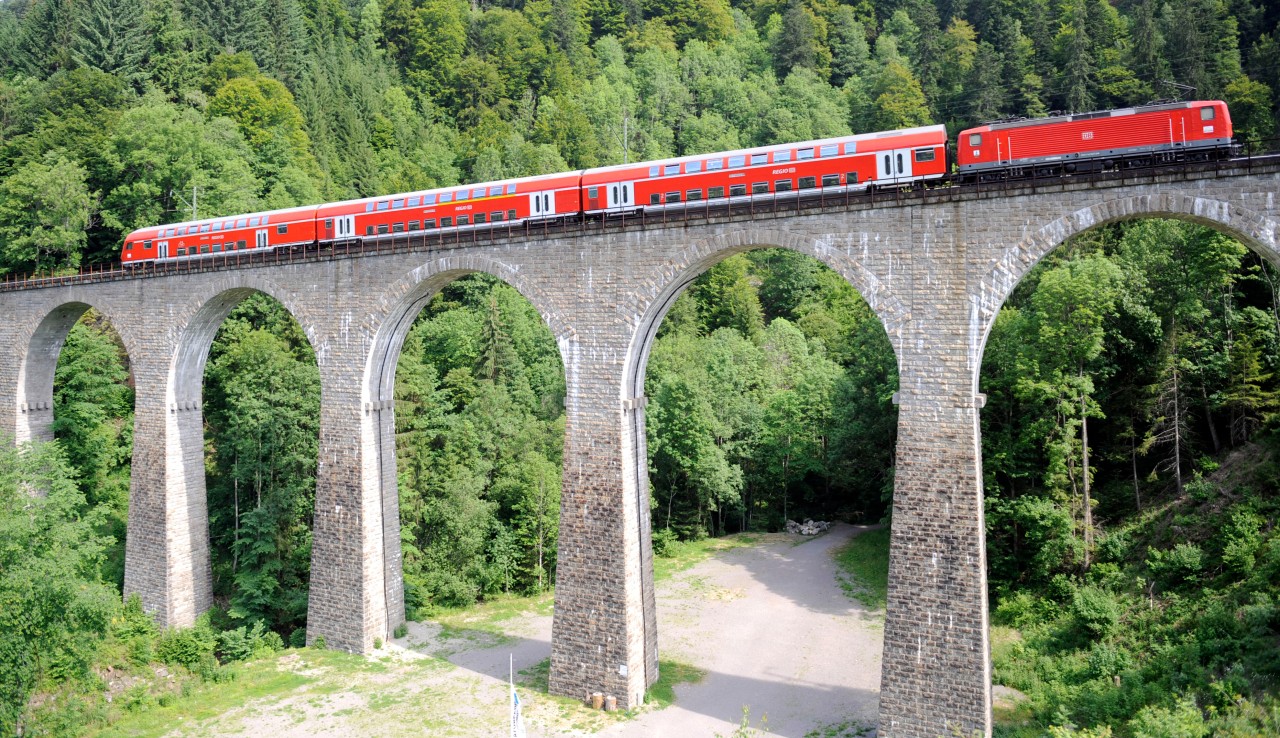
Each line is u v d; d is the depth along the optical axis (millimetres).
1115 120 28344
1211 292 44938
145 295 47219
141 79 84750
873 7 125000
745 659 40438
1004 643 39438
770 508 67688
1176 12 71125
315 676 38906
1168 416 44500
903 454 29562
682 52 131750
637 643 35062
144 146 67250
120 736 34156
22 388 53375
